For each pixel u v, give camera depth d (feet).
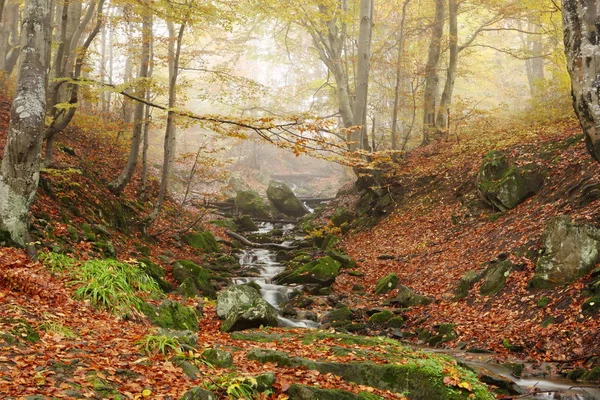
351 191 90.84
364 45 74.43
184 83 57.62
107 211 51.39
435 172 69.10
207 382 17.65
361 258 57.98
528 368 25.94
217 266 57.06
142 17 52.24
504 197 51.31
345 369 21.06
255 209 100.32
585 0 25.39
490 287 37.78
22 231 30.35
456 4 82.33
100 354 19.10
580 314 29.17
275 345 26.02
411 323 37.81
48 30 31.45
